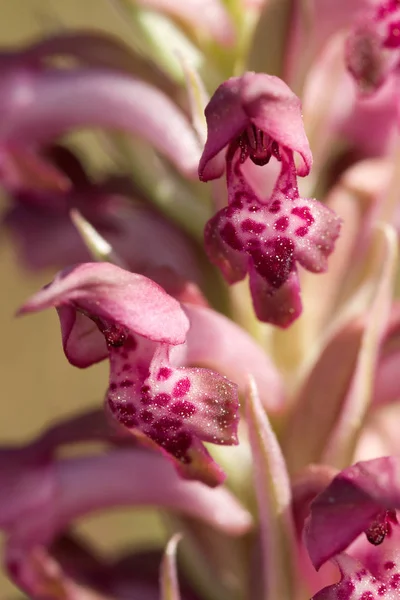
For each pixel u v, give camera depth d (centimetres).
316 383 12
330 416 12
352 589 11
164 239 13
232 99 10
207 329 12
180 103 12
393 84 12
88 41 13
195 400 10
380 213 12
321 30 12
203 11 12
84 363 11
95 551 13
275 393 12
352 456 12
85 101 13
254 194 11
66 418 13
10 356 20
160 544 14
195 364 12
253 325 12
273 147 11
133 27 12
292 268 10
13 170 13
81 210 13
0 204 17
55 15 14
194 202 12
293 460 12
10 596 18
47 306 10
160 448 10
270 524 11
